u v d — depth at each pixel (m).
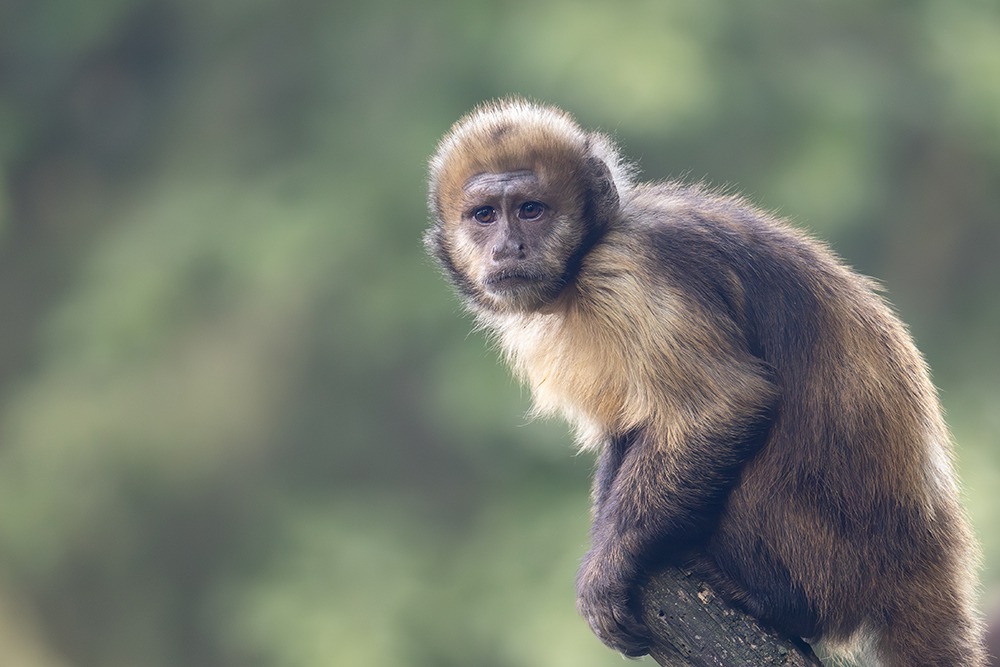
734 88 19.16
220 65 21.89
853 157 19.31
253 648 19.39
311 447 21.06
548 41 18.08
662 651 7.16
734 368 7.41
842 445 7.36
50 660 19.48
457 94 19.48
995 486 17.78
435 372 19.98
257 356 20.53
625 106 17.75
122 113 23.02
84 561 20.28
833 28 20.30
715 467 7.31
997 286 21.25
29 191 22.77
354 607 18.83
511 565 18.52
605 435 8.05
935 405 7.68
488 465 20.33
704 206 7.99
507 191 8.17
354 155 19.86
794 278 7.63
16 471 20.19
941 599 7.45
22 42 22.77
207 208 20.19
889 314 7.72
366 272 19.50
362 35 20.73
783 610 7.39
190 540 20.66
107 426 20.16
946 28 20.38
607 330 7.74
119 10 22.31
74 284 21.56
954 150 20.94
